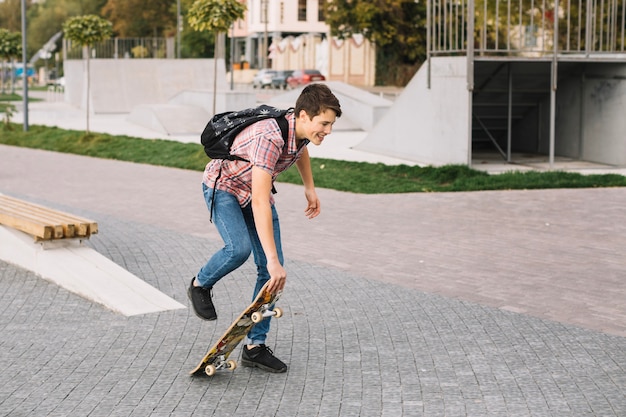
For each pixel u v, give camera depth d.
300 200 14.24
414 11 66.38
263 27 84.69
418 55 68.06
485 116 20.41
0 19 117.38
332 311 7.47
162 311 7.43
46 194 15.34
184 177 17.84
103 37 28.25
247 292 8.13
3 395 5.49
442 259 9.73
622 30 17.88
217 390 5.59
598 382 5.67
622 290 8.30
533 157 19.88
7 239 9.23
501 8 32.81
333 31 67.31
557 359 6.15
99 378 5.81
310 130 5.33
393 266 9.38
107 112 38.22
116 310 7.40
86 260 8.44
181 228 11.85
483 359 6.16
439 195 14.68
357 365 6.05
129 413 5.20
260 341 5.95
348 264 9.49
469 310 7.51
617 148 18.28
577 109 19.44
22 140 26.89
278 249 5.94
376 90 64.31
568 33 17.48
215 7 21.91
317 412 5.20
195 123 27.80
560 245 10.50
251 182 5.59
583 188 15.27
